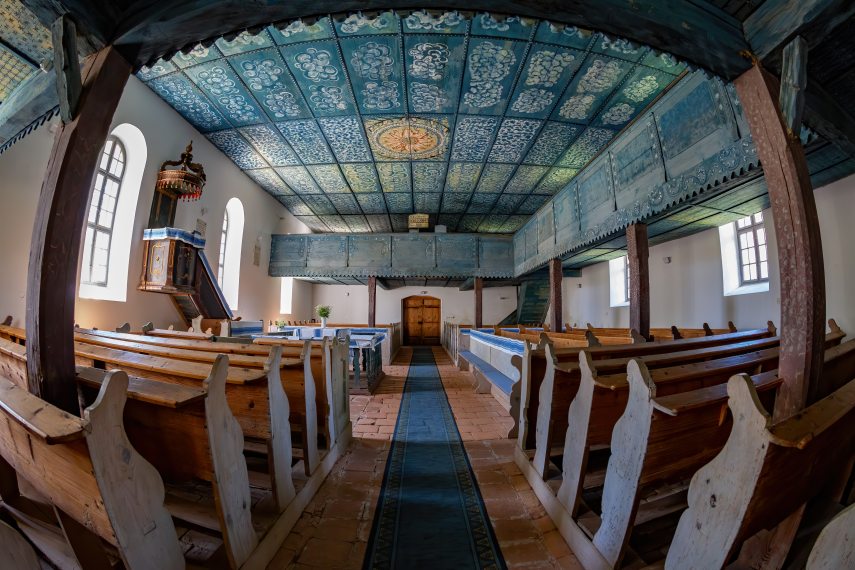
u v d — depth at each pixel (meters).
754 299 6.88
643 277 5.84
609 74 5.22
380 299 18.48
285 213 12.44
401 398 6.43
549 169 8.27
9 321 4.22
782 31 2.21
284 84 5.77
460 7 2.18
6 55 2.66
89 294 5.73
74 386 1.99
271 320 11.70
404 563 2.18
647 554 2.05
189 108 6.58
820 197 5.47
